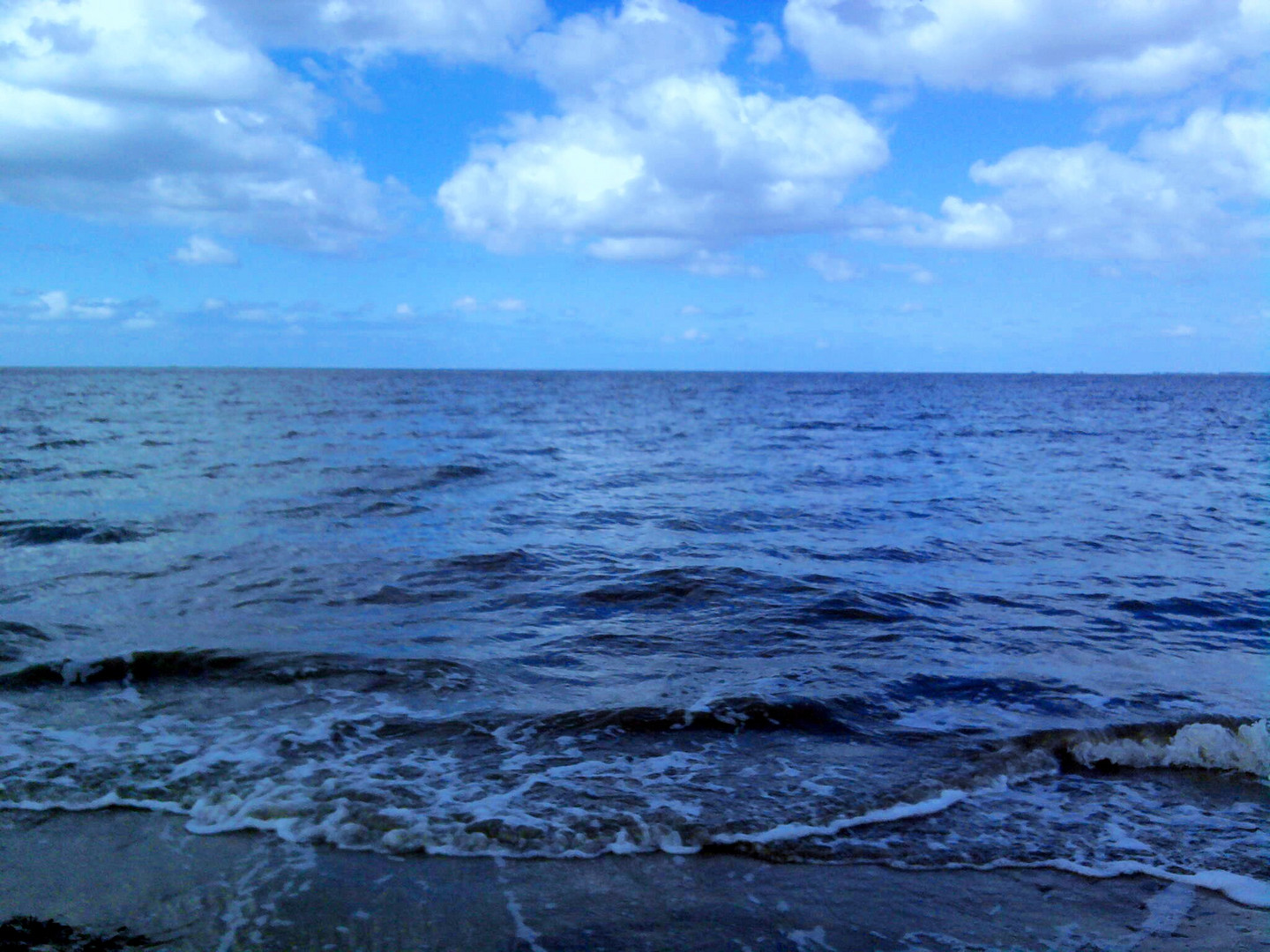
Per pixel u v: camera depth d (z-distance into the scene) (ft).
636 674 23.12
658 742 18.97
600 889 13.55
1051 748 18.85
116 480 56.59
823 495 56.24
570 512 48.16
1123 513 50.80
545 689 21.99
